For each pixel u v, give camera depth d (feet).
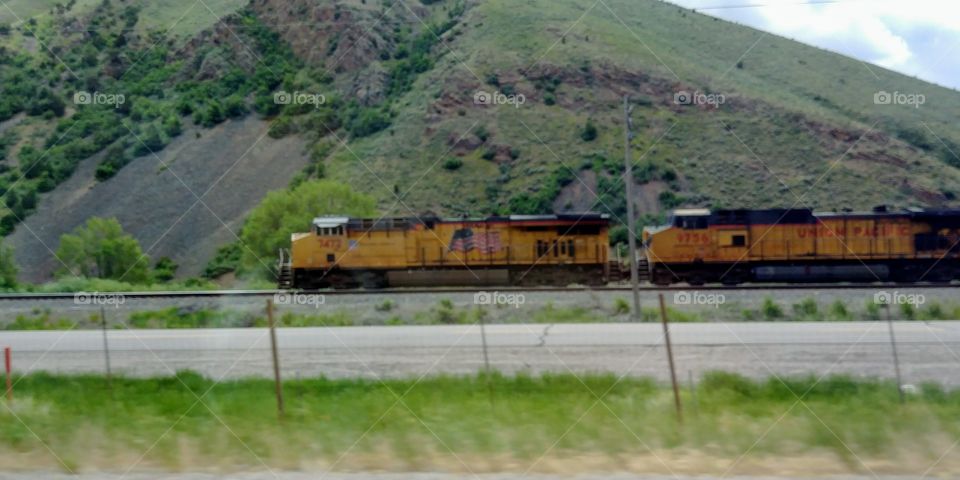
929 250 99.71
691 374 42.37
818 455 29.25
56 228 144.25
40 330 68.69
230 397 39.22
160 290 102.99
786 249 99.55
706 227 99.96
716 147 152.05
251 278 120.57
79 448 30.78
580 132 156.76
